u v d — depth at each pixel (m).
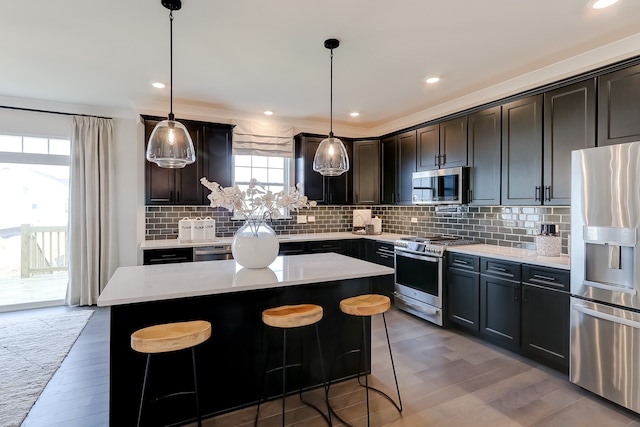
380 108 4.14
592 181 2.23
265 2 1.95
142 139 3.94
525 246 3.32
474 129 3.46
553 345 2.54
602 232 2.17
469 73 3.02
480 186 3.40
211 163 4.08
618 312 2.11
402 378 2.50
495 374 2.55
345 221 5.34
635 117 2.22
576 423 1.97
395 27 2.22
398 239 4.20
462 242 3.68
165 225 4.12
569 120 2.62
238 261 2.38
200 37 2.37
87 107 4.13
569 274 2.43
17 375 2.52
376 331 3.44
